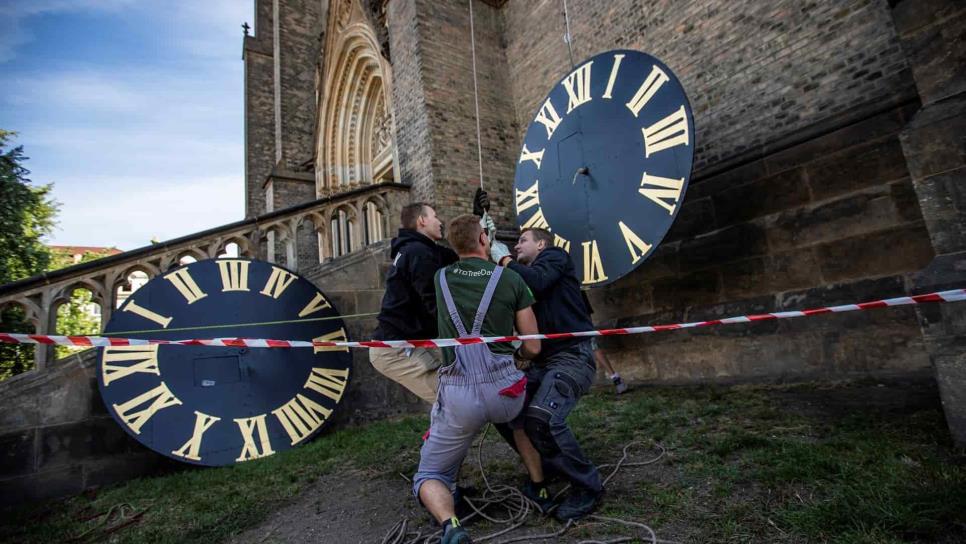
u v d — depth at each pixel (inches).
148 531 114.9
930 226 109.1
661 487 102.6
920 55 118.6
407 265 124.5
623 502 97.1
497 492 111.7
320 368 204.8
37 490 156.6
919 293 106.5
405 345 86.6
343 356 213.0
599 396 217.3
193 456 167.0
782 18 219.3
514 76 390.0
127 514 130.3
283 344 87.3
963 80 110.9
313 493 131.5
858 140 186.7
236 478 150.6
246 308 198.1
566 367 99.5
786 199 205.2
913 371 161.8
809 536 75.8
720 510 88.9
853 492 84.8
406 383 133.3
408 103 365.1
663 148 195.9
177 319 183.3
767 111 221.8
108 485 165.6
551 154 248.4
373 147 570.9
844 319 180.7
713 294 225.8
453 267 95.0
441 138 345.1
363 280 251.3
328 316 216.4
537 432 92.6
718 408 160.7
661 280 247.8
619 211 211.9
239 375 186.7
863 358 174.7
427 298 120.4
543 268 107.3
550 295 108.0
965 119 105.3
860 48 192.9
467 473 130.2
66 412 166.2
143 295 179.6
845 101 195.6
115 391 165.2
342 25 544.7
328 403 200.8
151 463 174.7
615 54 221.5
